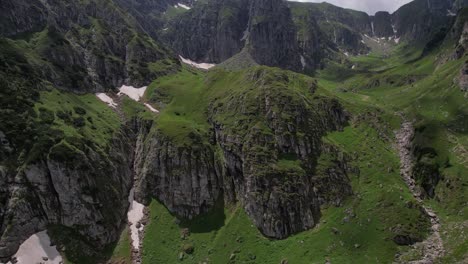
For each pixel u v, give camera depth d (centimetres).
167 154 17162
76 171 14862
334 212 14988
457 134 17450
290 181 15375
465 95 19688
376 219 14175
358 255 13050
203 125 19288
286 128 16888
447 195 14738
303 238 14225
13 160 14325
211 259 14225
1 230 13338
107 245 14800
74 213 14525
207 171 16750
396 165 16888
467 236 12562
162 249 14900
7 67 17788
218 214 16025
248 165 16025
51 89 19012
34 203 14050
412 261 12350
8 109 15538
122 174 17400
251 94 18625
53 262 13400
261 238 14625
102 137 17788
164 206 16600
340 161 16600
